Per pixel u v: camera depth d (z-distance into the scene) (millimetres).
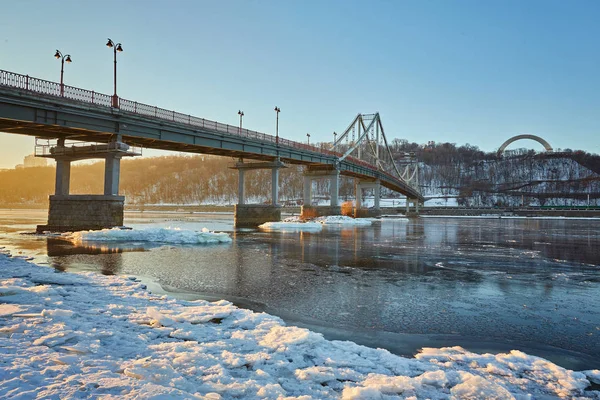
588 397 6090
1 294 10000
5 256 18938
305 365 6750
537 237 43562
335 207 75188
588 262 22594
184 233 30922
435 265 20641
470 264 21156
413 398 5602
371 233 46312
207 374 5988
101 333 7332
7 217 90938
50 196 38125
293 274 17062
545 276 17562
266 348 7379
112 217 34969
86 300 10234
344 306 11680
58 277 13422
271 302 12023
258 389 5578
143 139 41125
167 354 6652
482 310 11492
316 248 28344
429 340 8883
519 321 10438
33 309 8688
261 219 61781
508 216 133875
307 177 79125
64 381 5020
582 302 12602
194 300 11961
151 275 16234
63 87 31547
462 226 69438
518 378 6734
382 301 12391
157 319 8641
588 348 8562
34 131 36031
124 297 10969
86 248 25406
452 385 6258
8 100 28250
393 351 8133
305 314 10758
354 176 98375
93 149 36625
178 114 42312
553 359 7953
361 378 6324
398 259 22859
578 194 195375
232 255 23203
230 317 9547
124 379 5227
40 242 29062
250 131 54344
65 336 6887
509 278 16922
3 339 6656
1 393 4477
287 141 63812
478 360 7484
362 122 100500
